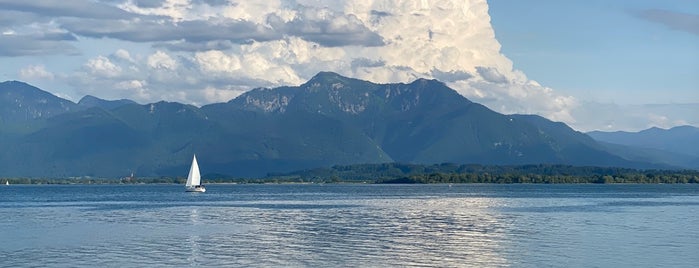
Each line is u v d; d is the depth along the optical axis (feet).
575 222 398.01
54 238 320.70
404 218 432.66
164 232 345.31
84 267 242.78
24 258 261.65
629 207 553.64
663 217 437.17
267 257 261.24
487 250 276.82
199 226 377.71
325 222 401.49
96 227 374.02
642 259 255.50
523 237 318.86
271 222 403.13
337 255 265.13
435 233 336.90
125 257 262.47
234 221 411.34
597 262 249.34
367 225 380.99
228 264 247.09
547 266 241.35
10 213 494.18
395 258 258.16
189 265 245.45
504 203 625.82
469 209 526.98
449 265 243.40
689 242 300.81
